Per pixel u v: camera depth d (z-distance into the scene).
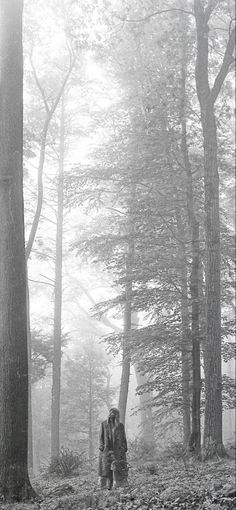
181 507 6.98
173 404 17.48
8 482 8.88
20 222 9.77
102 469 10.45
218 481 8.56
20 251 9.66
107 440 10.59
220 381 14.60
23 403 9.23
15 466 8.97
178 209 18.22
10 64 10.19
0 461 8.98
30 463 21.91
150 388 17.64
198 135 19.62
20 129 10.12
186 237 18.58
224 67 16.42
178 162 18.02
